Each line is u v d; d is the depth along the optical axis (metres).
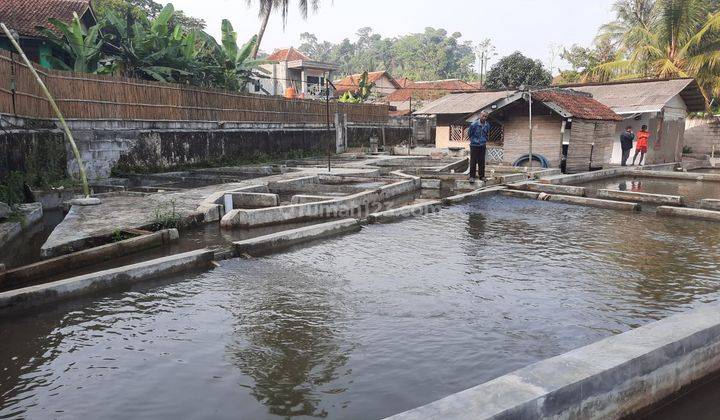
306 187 12.26
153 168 15.38
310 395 3.25
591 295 5.07
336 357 3.76
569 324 4.34
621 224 8.64
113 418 3.02
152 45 18.75
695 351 3.18
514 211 9.98
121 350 3.90
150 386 3.37
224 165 18.42
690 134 27.00
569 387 2.50
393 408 3.09
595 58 32.78
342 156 22.94
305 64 38.41
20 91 10.55
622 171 16.61
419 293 5.14
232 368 3.61
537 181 13.47
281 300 4.96
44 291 4.78
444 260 6.39
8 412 3.08
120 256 6.47
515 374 2.62
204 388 3.34
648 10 29.17
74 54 17.61
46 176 11.23
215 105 18.27
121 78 14.32
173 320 4.48
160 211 8.55
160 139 15.60
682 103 21.81
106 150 13.79
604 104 20.42
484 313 4.59
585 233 7.94
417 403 3.14
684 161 22.77
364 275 5.77
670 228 8.31
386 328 4.27
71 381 3.45
